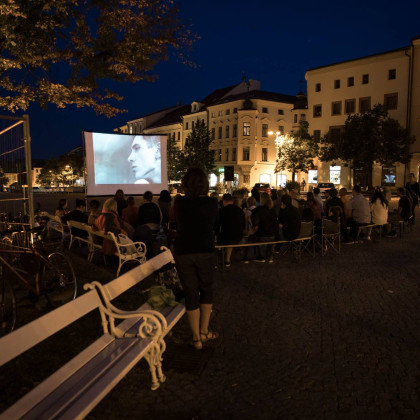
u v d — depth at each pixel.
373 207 11.91
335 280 7.43
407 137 37.25
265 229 8.62
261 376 3.83
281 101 54.62
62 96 9.35
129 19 9.48
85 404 2.62
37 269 5.38
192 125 62.31
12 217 7.97
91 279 7.16
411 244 11.45
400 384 3.68
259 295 6.46
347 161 39.47
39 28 8.19
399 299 6.27
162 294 4.69
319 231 10.30
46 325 2.92
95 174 16.23
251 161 52.91
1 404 3.36
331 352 4.36
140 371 3.92
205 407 3.32
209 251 4.22
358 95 43.16
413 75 39.16
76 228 9.91
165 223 11.86
